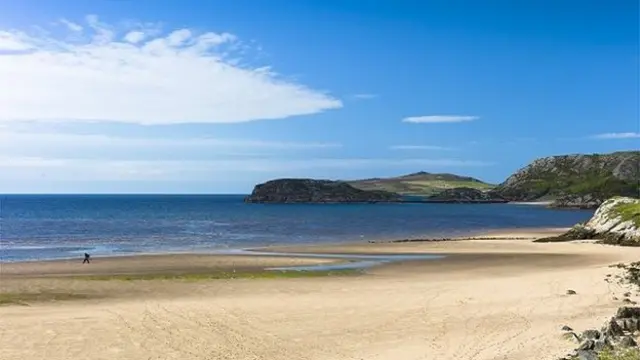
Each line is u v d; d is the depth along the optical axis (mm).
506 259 50188
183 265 46094
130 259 50281
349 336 21438
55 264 46625
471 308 26016
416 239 76062
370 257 52719
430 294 29812
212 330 22219
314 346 20078
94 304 27875
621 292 28953
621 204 68500
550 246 61531
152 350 19516
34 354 18891
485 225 112562
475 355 18328
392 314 25047
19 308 26609
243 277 37969
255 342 20609
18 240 74938
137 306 26797
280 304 27328
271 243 70125
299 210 186875
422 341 20484
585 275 34875
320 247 63000
